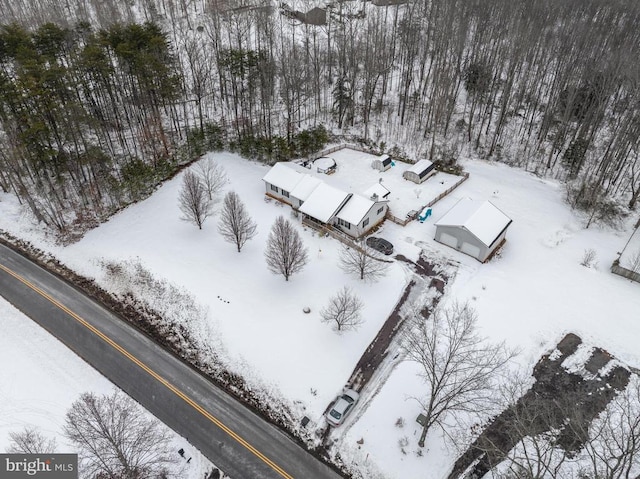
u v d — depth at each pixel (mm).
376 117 69125
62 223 49812
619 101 62906
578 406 29016
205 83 70875
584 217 49406
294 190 49406
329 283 41250
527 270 43000
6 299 41250
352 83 67312
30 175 52344
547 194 53781
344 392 32656
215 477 28328
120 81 62062
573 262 43719
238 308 39156
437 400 32062
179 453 29266
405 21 76375
